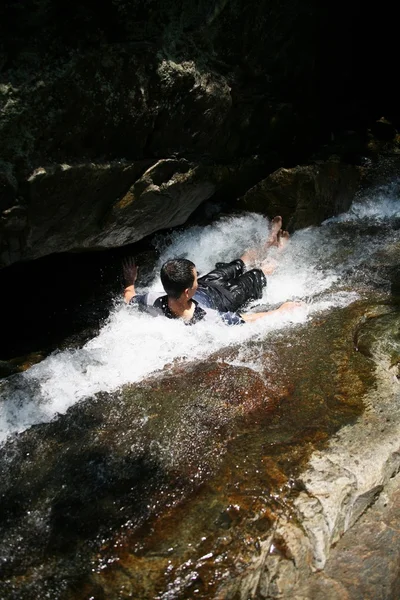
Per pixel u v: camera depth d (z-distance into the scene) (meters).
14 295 4.31
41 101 2.89
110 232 3.84
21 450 2.87
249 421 2.96
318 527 2.40
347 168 5.29
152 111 3.48
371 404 3.02
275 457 2.71
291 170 4.70
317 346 3.52
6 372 3.51
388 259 4.52
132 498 2.57
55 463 2.79
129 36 3.21
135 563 2.29
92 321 4.04
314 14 4.55
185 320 3.74
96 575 2.26
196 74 3.65
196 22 3.60
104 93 3.15
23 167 2.94
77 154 3.22
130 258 4.31
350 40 5.35
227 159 4.56
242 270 4.40
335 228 5.07
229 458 2.73
